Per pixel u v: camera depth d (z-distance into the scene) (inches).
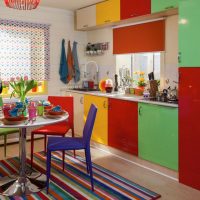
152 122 138.1
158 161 137.1
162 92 145.6
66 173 136.6
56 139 126.3
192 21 115.1
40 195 113.8
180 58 121.1
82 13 202.1
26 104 122.3
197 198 112.0
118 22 177.3
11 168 143.9
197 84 115.2
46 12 200.2
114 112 162.4
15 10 186.5
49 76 205.5
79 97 193.3
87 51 216.1
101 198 111.6
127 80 187.2
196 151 117.9
